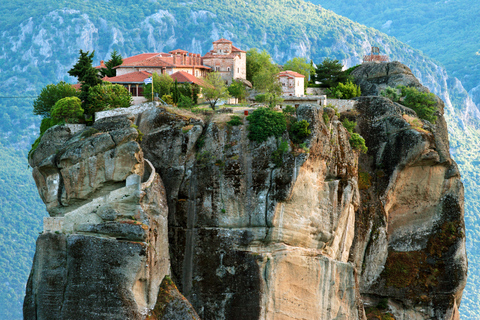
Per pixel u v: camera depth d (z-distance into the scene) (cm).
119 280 8762
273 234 9775
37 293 9044
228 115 10238
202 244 9875
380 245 11550
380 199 11606
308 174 9950
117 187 9306
